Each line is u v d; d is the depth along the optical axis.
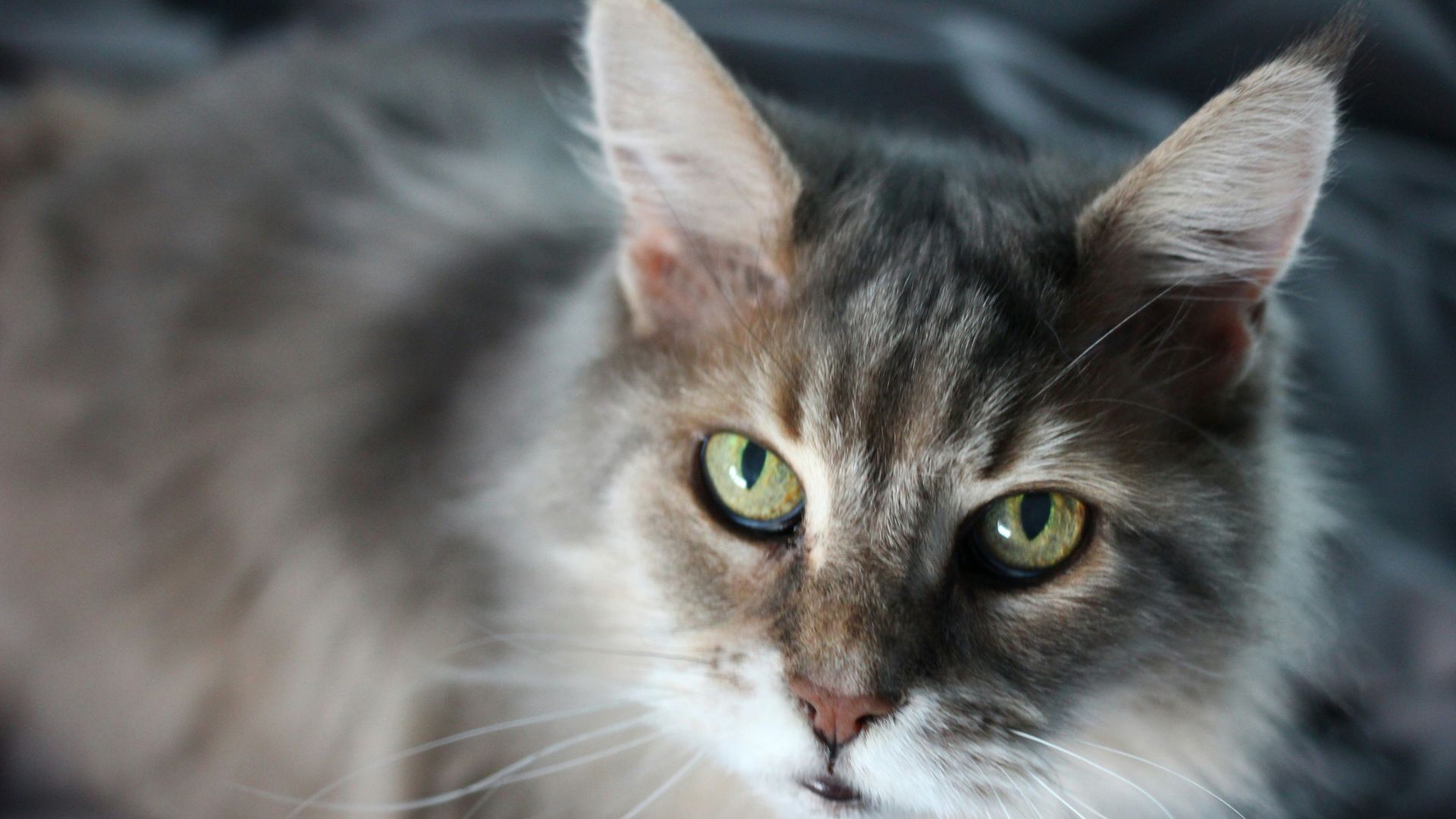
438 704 0.47
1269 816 0.46
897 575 0.42
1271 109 0.42
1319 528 0.46
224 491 0.51
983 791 0.42
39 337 0.53
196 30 0.66
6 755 0.52
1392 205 0.60
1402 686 0.51
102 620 0.52
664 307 0.45
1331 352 0.56
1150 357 0.43
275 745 0.51
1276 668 0.45
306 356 0.51
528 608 0.46
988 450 0.42
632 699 0.44
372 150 0.54
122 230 0.53
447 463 0.48
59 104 0.56
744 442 0.43
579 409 0.45
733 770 0.44
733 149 0.43
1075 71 0.64
